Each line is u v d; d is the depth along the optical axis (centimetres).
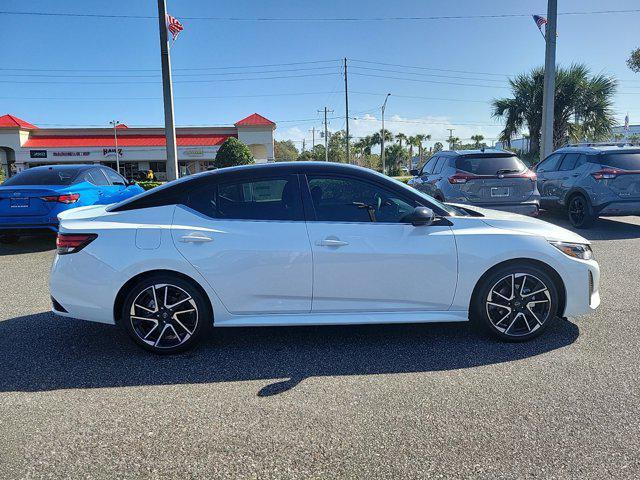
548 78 1495
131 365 365
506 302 392
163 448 260
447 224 392
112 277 367
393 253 377
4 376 348
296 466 245
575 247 396
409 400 308
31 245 904
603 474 235
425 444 261
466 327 437
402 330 432
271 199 387
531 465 242
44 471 242
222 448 260
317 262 374
